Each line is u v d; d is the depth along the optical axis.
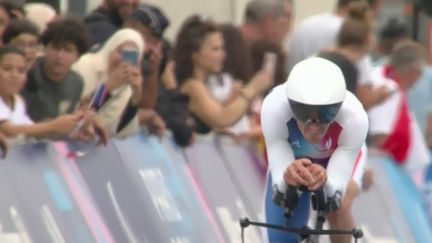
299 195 14.11
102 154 16.19
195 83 18.44
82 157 15.84
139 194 16.58
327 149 13.70
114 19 18.27
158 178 17.08
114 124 16.75
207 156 18.31
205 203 17.78
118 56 16.69
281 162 13.56
